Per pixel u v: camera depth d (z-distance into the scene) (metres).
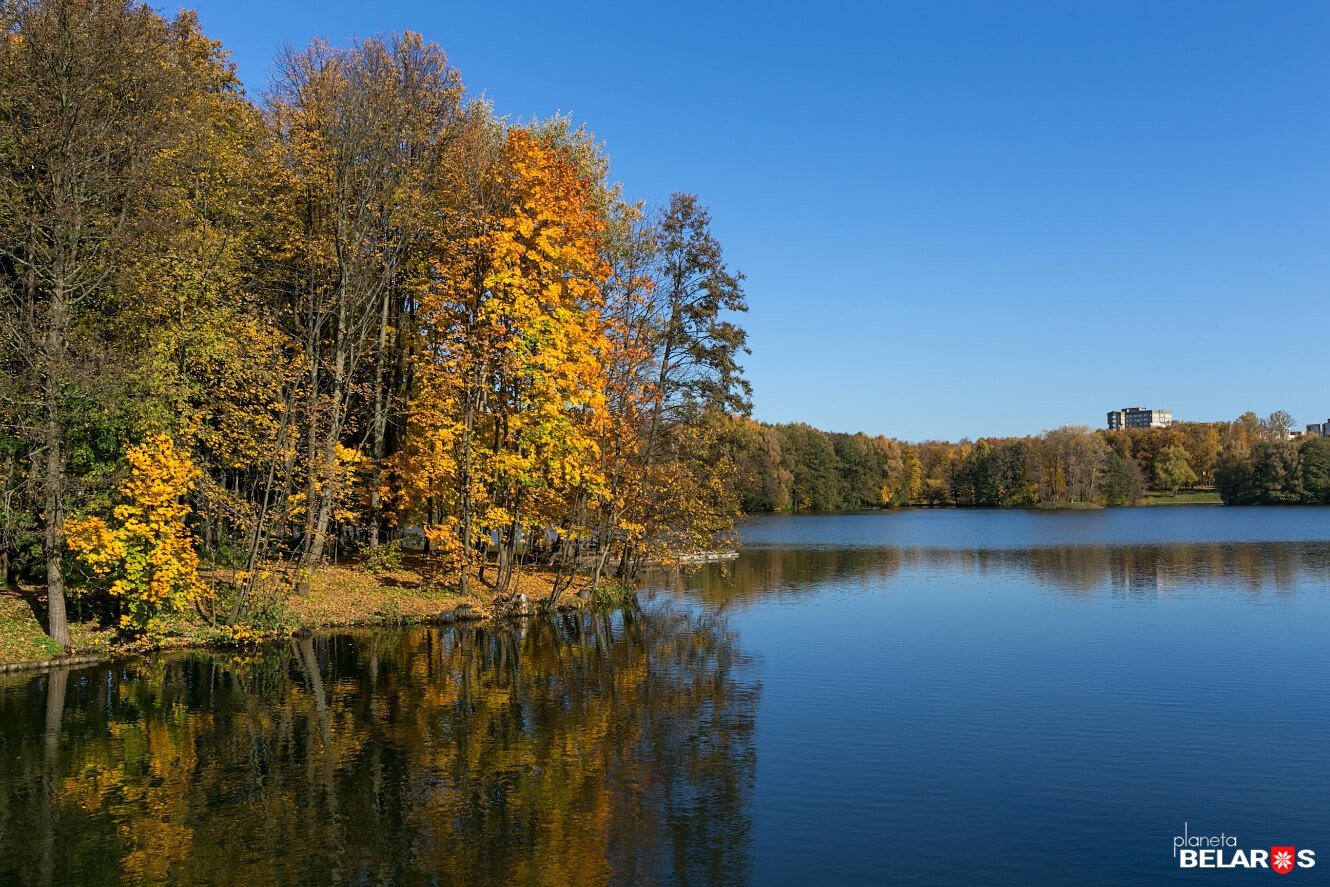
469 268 29.27
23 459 23.27
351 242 28.20
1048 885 10.22
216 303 26.89
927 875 10.50
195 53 29.58
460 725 16.83
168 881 10.38
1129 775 13.99
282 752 15.19
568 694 19.28
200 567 29.25
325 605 28.22
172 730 16.45
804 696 19.09
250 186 28.83
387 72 28.67
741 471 47.84
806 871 10.61
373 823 12.09
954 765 14.46
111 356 22.67
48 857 11.05
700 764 14.56
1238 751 15.12
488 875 10.51
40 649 21.52
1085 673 21.19
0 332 21.62
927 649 24.38
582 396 30.31
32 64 21.52
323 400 28.44
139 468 22.92
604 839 11.55
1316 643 24.72
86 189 22.66
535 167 29.28
